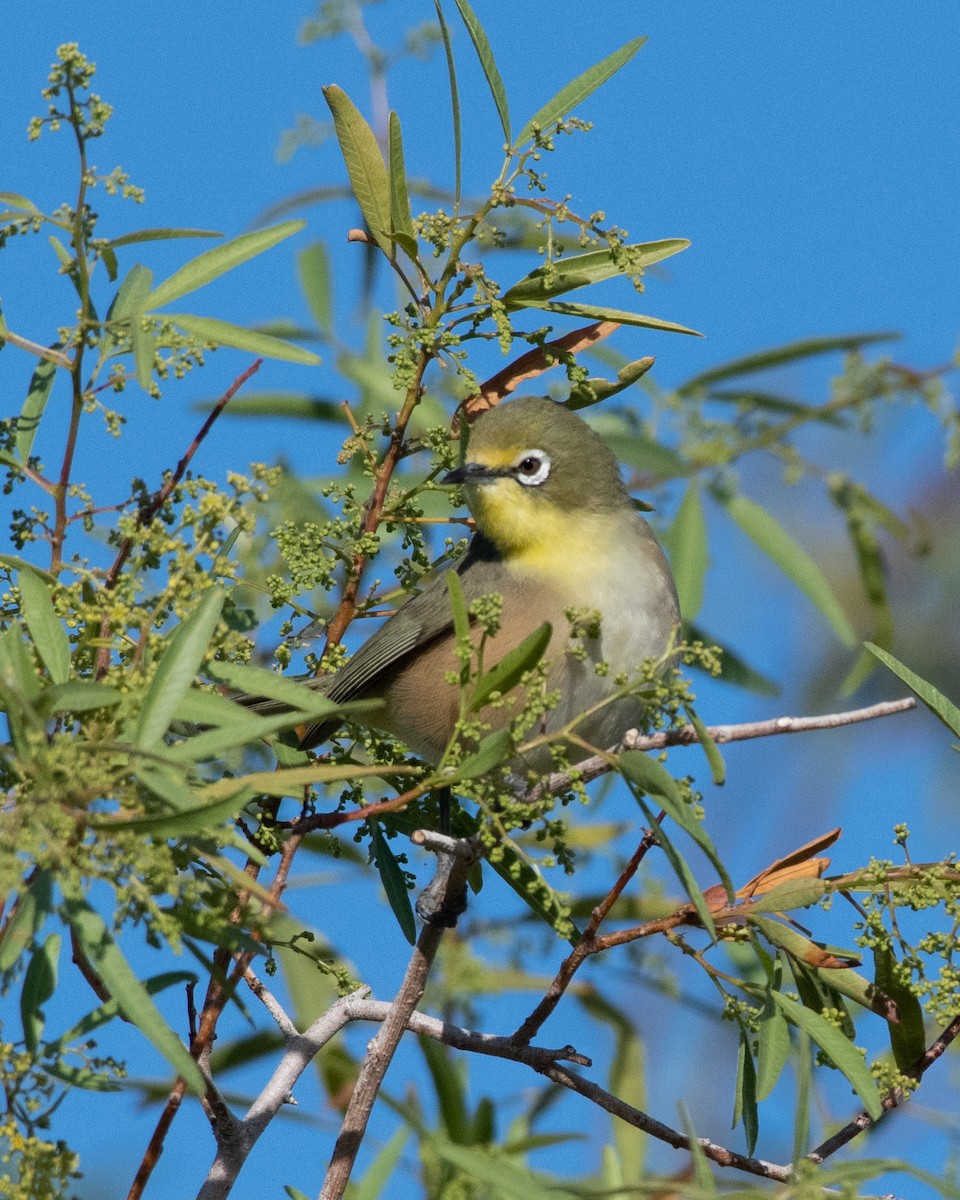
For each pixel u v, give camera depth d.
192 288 8.14
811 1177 6.75
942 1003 7.80
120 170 7.77
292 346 7.85
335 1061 11.34
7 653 7.00
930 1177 6.62
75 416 8.09
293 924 11.48
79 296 7.91
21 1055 6.33
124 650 7.61
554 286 9.16
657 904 12.34
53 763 6.11
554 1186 7.48
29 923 6.07
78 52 7.52
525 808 7.18
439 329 9.15
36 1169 6.32
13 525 8.20
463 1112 10.08
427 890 8.45
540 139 8.86
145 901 5.97
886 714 7.05
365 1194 8.30
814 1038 7.86
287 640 9.97
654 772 6.93
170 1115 8.20
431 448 9.71
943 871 8.09
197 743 6.40
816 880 8.25
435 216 8.92
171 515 8.14
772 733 7.08
